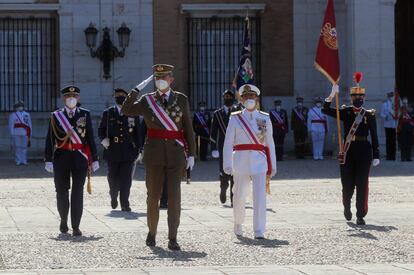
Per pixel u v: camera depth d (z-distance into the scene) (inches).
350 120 1437.0
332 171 2544.3
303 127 3105.3
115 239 1248.8
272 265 1025.5
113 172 1636.3
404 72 3513.8
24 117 2972.4
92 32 3134.8
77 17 3166.8
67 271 987.9
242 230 1316.4
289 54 3223.4
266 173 1294.3
